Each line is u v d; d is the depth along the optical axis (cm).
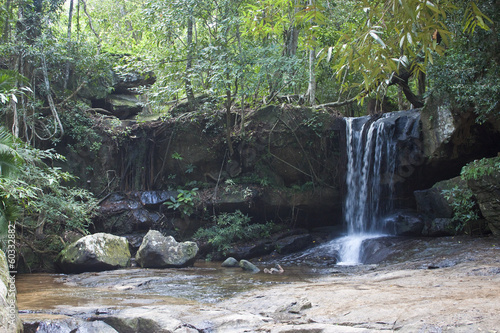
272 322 516
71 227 1421
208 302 710
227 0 1558
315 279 951
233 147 1645
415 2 420
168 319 530
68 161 1584
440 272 823
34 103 1451
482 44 1122
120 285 924
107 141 1636
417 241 1238
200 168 1672
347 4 1641
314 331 440
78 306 665
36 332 504
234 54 1559
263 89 1728
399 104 1955
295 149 1631
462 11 1010
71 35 1814
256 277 1023
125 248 1298
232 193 1581
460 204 1233
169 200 1589
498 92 1097
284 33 1742
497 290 555
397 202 1538
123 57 1869
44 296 778
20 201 998
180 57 1652
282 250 1506
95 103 1831
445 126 1328
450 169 1455
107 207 1534
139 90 1681
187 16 1573
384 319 463
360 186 1592
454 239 1186
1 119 1420
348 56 445
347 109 2197
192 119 1642
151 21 1692
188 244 1297
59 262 1245
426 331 396
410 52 459
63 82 1694
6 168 837
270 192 1614
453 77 1211
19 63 1451
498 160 1091
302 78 1712
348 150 1641
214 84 1534
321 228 1681
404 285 695
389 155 1508
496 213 1098
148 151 1672
